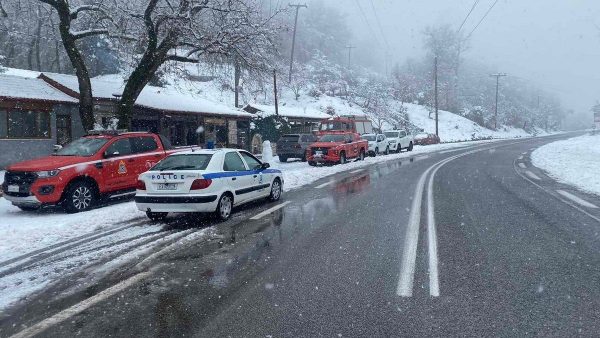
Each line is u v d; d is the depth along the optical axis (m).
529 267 5.70
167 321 4.18
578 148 31.30
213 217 9.09
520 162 23.73
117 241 7.22
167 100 25.59
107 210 10.06
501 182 14.93
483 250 6.51
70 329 4.04
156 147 12.34
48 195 9.78
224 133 31.33
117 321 4.19
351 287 5.02
